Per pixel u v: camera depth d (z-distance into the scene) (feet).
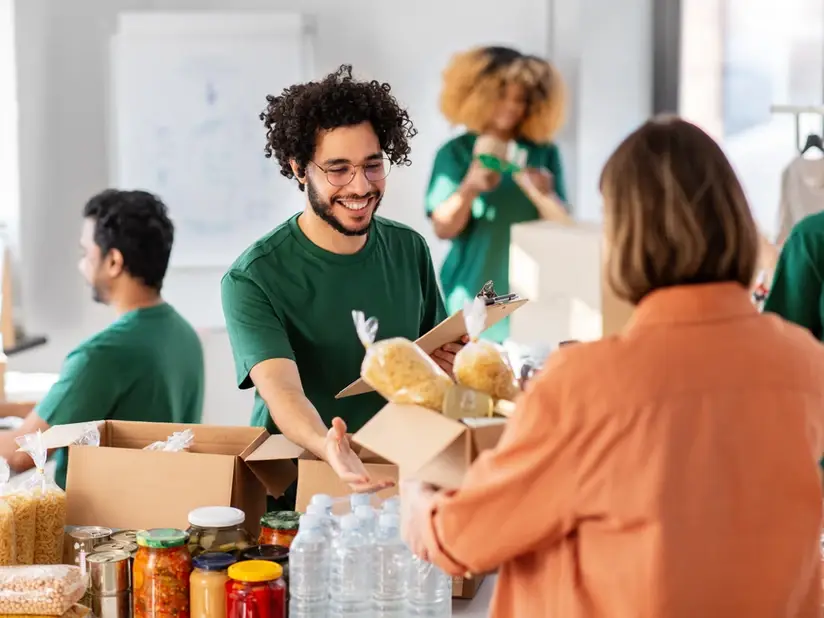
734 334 4.34
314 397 7.69
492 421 5.11
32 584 5.85
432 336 6.40
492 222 13.99
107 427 7.39
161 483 6.63
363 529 5.71
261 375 7.09
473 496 4.43
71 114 14.89
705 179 4.31
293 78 14.75
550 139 14.28
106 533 6.57
